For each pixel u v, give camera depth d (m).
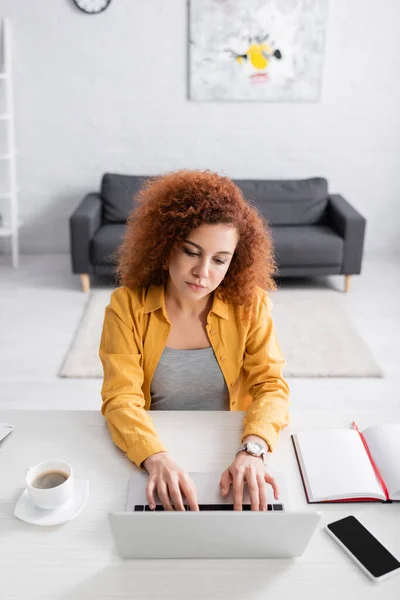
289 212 4.23
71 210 4.54
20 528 1.05
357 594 0.93
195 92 4.25
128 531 0.93
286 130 4.40
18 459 1.23
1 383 2.79
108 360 1.39
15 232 4.26
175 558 0.99
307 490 1.14
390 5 4.10
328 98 4.32
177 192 1.29
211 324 1.42
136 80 4.22
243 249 1.37
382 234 4.71
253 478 1.12
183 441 1.28
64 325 3.41
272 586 0.94
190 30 4.08
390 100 4.34
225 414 1.38
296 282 4.15
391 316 3.61
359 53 4.21
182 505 1.08
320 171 4.52
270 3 4.04
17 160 4.38
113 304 1.42
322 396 2.73
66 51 4.12
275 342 1.48
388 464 1.19
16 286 3.98
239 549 0.98
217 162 4.46
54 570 0.97
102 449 1.26
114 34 4.10
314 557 1.00
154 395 1.47
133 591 0.93
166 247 1.32
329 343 3.22
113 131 4.34
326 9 4.07
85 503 1.11
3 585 0.94
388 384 2.85
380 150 4.47
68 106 4.27
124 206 4.17
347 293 3.96
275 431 1.27
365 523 1.07
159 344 1.42
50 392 2.73
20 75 4.16
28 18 4.03
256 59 4.18
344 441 1.25
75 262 3.81
